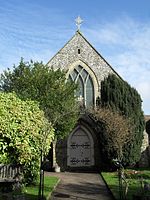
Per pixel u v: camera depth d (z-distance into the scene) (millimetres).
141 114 25750
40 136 14359
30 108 14930
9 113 13539
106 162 24391
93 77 29312
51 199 14703
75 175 23266
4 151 13172
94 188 17891
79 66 29609
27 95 21672
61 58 29625
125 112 25047
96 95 28953
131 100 25531
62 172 25250
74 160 27766
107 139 23578
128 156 24359
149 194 12625
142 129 25453
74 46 29938
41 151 13938
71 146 27922
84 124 28078
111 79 26141
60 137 24359
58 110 21594
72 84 24750
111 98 25531
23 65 24891
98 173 24547
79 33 30234
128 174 20406
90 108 26672
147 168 26016
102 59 29734
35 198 13508
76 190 17203
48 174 23656
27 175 15008
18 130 13445
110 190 16594
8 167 14680
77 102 25938
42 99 22156
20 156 13422
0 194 11578
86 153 27953
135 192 15227
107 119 23375
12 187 13930
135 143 24703
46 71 24203
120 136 22281
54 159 26922
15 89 23094
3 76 24891
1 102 13664
